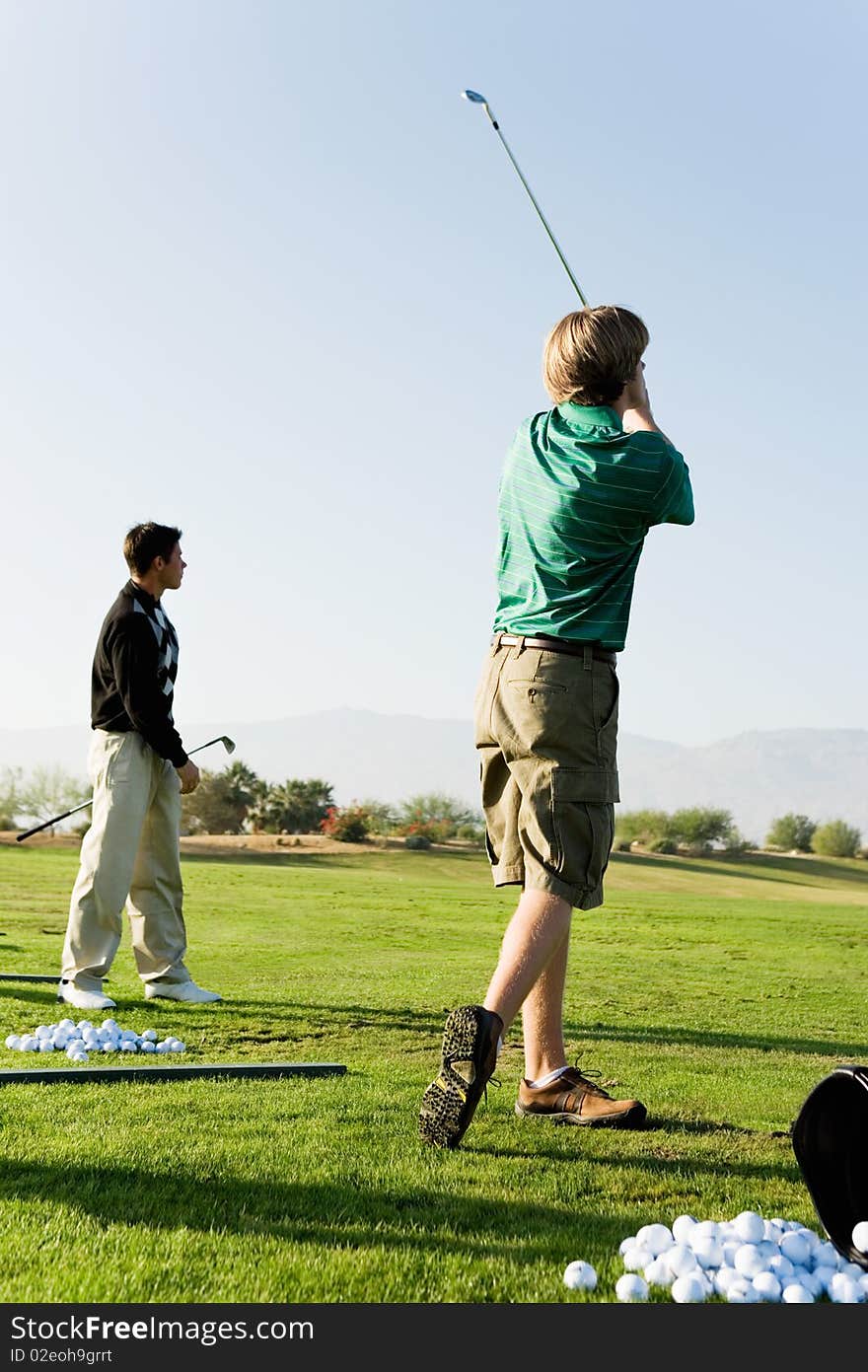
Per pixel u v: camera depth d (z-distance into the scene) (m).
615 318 3.24
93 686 5.62
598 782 3.05
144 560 5.60
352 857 32.81
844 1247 2.20
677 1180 2.59
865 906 22.14
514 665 3.10
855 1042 5.23
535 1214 2.31
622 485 3.03
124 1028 4.69
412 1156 2.68
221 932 10.57
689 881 32.75
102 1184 2.37
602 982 7.71
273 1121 2.97
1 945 8.20
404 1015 5.22
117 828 5.44
